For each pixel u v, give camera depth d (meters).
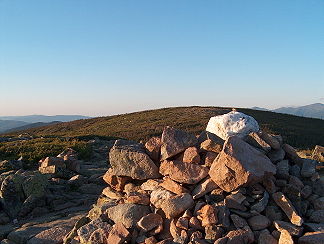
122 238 1.30
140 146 1.78
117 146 1.74
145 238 1.31
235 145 1.40
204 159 1.56
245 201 1.34
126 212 1.43
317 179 1.57
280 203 1.34
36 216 2.14
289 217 1.28
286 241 1.16
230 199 1.33
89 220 1.60
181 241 1.22
